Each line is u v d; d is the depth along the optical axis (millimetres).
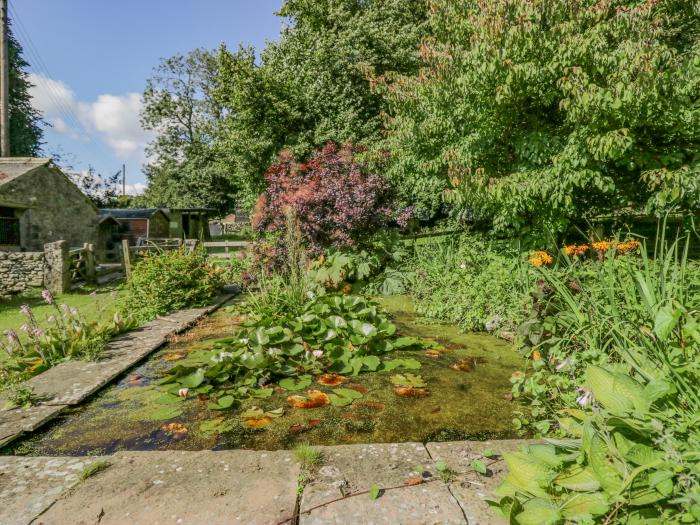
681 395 1484
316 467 1842
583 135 5113
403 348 3861
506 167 6738
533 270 4594
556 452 1579
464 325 4496
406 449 2006
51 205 15555
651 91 4445
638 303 2578
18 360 3697
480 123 6219
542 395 2506
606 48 4863
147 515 1527
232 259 8586
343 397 2746
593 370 1604
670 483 1199
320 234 7293
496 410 2553
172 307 5750
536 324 3010
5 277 9219
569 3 4980
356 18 16422
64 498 1644
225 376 3080
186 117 32750
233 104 14930
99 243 18422
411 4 18000
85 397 2826
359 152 8547
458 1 6312
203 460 1920
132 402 2785
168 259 6113
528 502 1382
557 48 4949
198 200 30438
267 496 1628
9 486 1743
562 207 5578
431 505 1559
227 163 16547
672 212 5297
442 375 3166
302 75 14906
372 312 4246
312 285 5949
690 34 7332
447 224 14312
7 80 15227
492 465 1847
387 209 7719
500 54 5023
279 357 3348
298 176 7988
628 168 5605
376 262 7191
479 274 5426
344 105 14383
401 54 14766
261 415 2514
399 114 7496
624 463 1308
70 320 4496
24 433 2354
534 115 6164
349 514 1510
